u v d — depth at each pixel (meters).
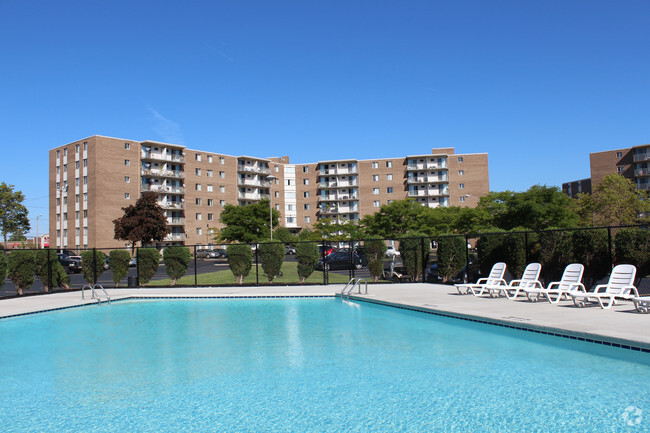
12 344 10.38
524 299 14.27
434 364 7.82
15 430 5.52
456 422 5.39
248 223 60.38
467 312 11.59
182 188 75.88
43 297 18.89
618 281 12.02
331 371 7.59
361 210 91.12
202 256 69.38
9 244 89.25
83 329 12.16
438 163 89.44
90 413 6.02
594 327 8.96
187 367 8.09
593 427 5.13
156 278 29.50
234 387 6.90
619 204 49.41
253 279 26.70
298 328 11.58
